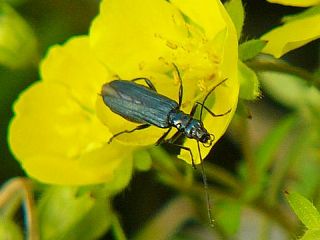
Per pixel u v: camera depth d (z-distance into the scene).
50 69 0.09
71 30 0.12
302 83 0.11
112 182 0.09
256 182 0.10
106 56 0.09
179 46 0.09
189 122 0.08
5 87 0.12
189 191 0.10
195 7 0.08
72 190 0.10
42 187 0.10
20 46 0.10
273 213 0.10
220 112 0.08
